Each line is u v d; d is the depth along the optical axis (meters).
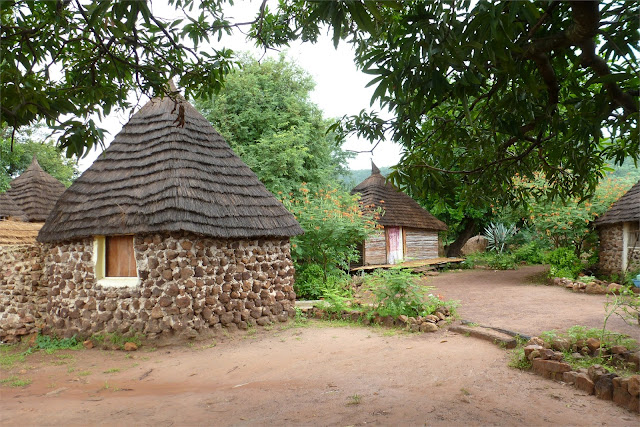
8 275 9.48
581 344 5.93
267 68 21.52
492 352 6.38
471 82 2.85
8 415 4.74
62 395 5.53
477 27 2.66
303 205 14.84
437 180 4.93
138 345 7.96
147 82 4.59
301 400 4.79
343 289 13.08
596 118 3.50
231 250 8.99
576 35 2.94
